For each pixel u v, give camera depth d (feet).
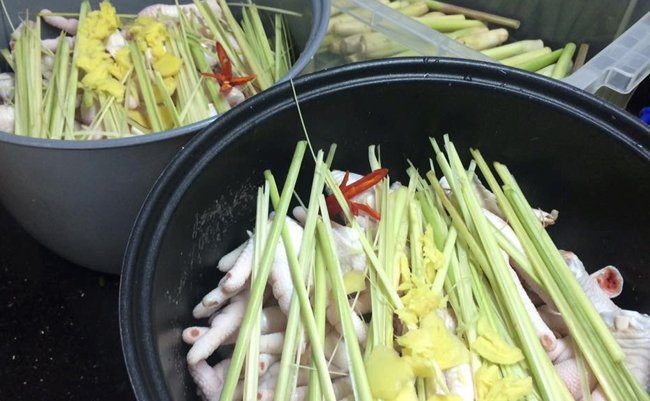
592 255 1.12
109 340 1.34
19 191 1.14
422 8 1.67
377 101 1.03
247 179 1.03
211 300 0.97
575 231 1.13
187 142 0.95
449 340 0.86
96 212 1.15
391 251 0.97
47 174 1.05
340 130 1.06
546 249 0.99
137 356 0.72
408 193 1.07
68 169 1.03
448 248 0.99
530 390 0.85
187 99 1.25
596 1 1.51
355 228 0.99
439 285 0.94
